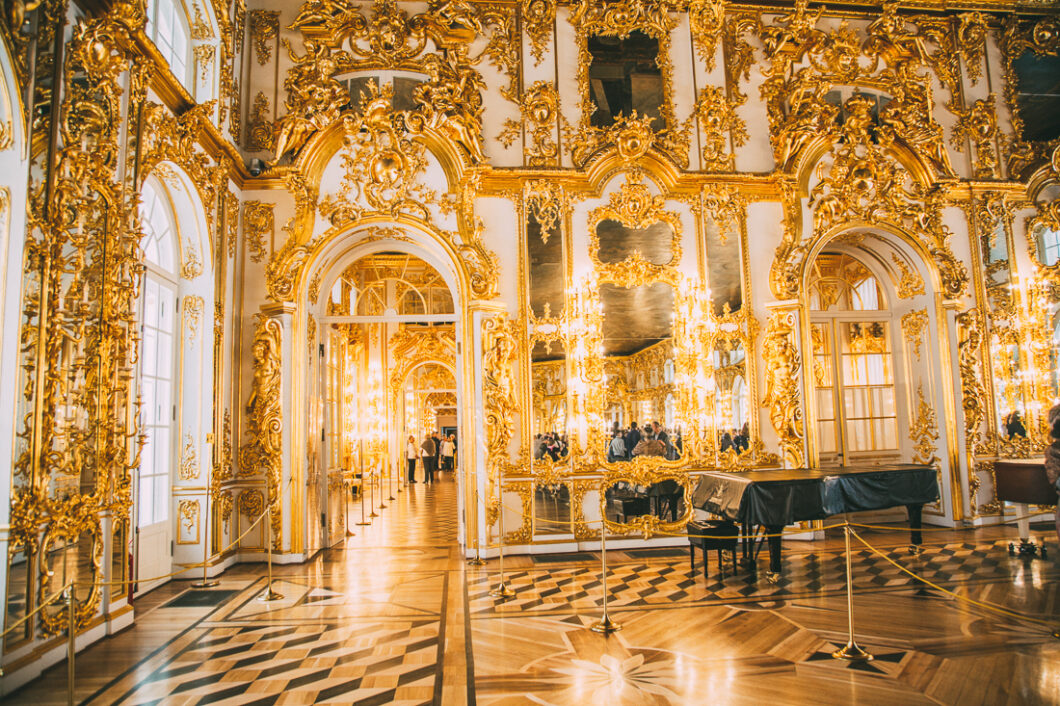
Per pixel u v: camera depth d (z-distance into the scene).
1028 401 11.07
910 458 11.59
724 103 10.70
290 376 9.47
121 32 6.05
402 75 10.36
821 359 11.71
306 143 9.73
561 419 9.91
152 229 8.09
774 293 10.38
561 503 9.78
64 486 5.39
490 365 9.62
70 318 5.45
